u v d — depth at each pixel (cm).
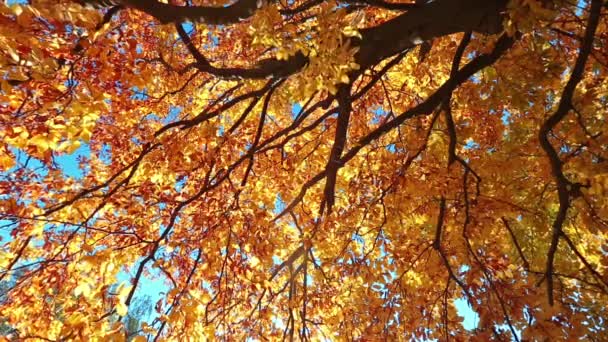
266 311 654
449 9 448
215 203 623
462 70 532
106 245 581
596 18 362
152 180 570
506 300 493
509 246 699
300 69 471
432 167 584
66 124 354
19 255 500
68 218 547
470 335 533
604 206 425
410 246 633
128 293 423
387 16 680
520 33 457
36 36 308
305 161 824
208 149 631
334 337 720
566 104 400
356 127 852
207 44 750
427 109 572
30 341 498
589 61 529
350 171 802
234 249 552
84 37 345
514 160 534
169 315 442
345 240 722
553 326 411
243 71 488
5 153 411
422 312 597
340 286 700
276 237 639
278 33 376
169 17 343
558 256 688
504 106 654
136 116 652
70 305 550
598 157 401
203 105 783
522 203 570
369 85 612
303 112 662
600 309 495
